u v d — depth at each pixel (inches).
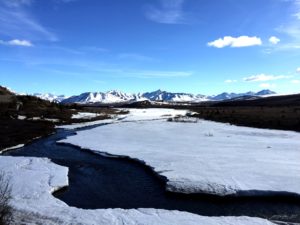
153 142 1368.1
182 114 3782.0
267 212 592.4
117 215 535.8
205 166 880.3
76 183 778.2
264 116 2484.0
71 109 3218.5
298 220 554.3
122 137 1546.5
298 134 1609.3
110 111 4025.6
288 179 749.9
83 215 529.7
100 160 1047.0
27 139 1439.5
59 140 1470.2
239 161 944.3
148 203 642.2
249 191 671.8
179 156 1033.5
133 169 923.4
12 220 476.7
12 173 796.0
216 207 619.8
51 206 571.2
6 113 2229.3
